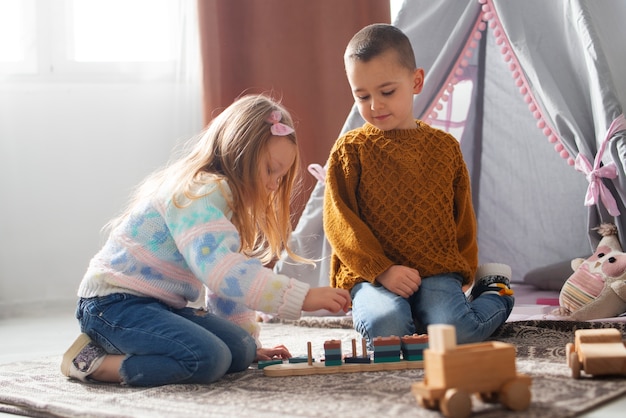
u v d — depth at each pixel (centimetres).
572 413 108
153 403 128
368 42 171
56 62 306
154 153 317
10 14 301
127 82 314
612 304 193
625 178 201
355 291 174
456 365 108
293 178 164
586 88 212
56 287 305
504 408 112
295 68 320
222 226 144
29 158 303
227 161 153
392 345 147
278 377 145
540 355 156
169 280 152
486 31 248
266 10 318
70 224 308
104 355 149
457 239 188
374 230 179
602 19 224
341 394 126
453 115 256
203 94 308
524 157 259
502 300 178
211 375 141
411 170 178
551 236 259
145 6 315
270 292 140
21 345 219
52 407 129
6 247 299
